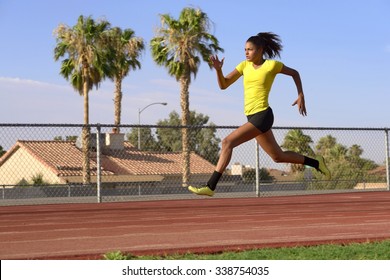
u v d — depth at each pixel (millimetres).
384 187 28719
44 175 42875
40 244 8688
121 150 46438
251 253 7613
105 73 51938
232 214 14359
